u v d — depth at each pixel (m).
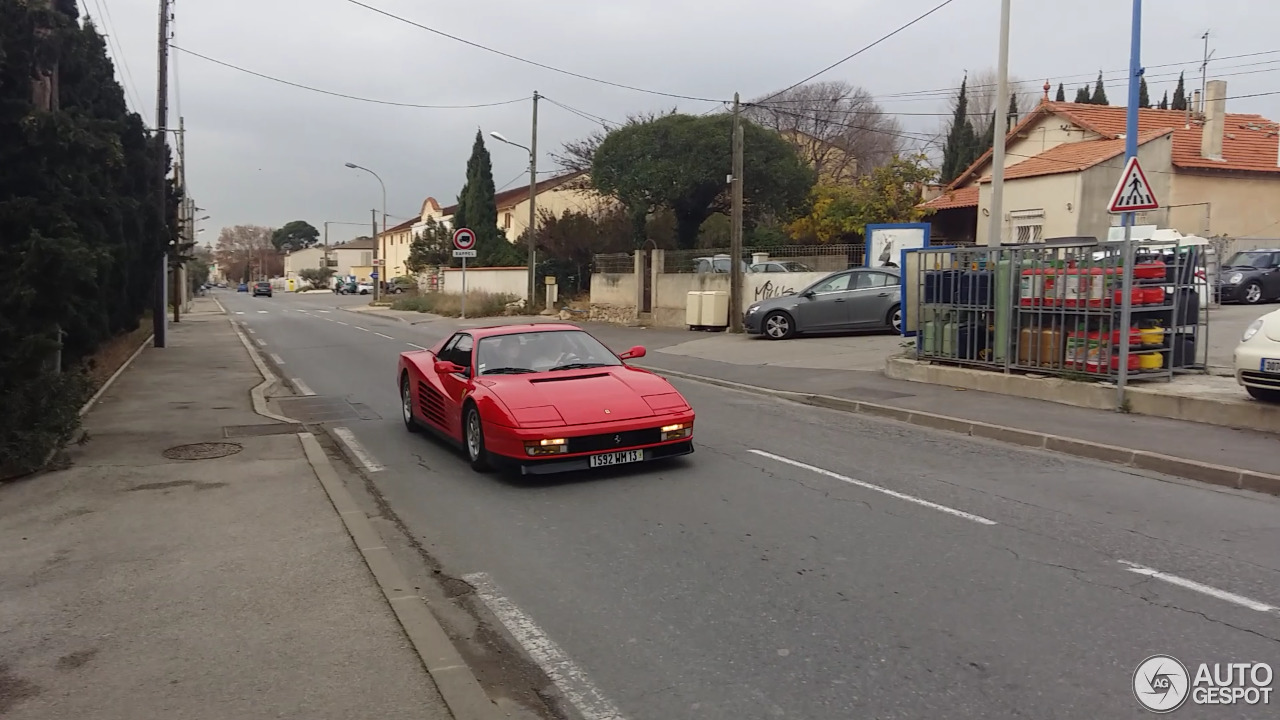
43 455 8.21
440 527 6.71
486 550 6.12
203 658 4.27
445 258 58.72
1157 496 7.25
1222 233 27.12
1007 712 3.72
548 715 3.83
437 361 9.71
